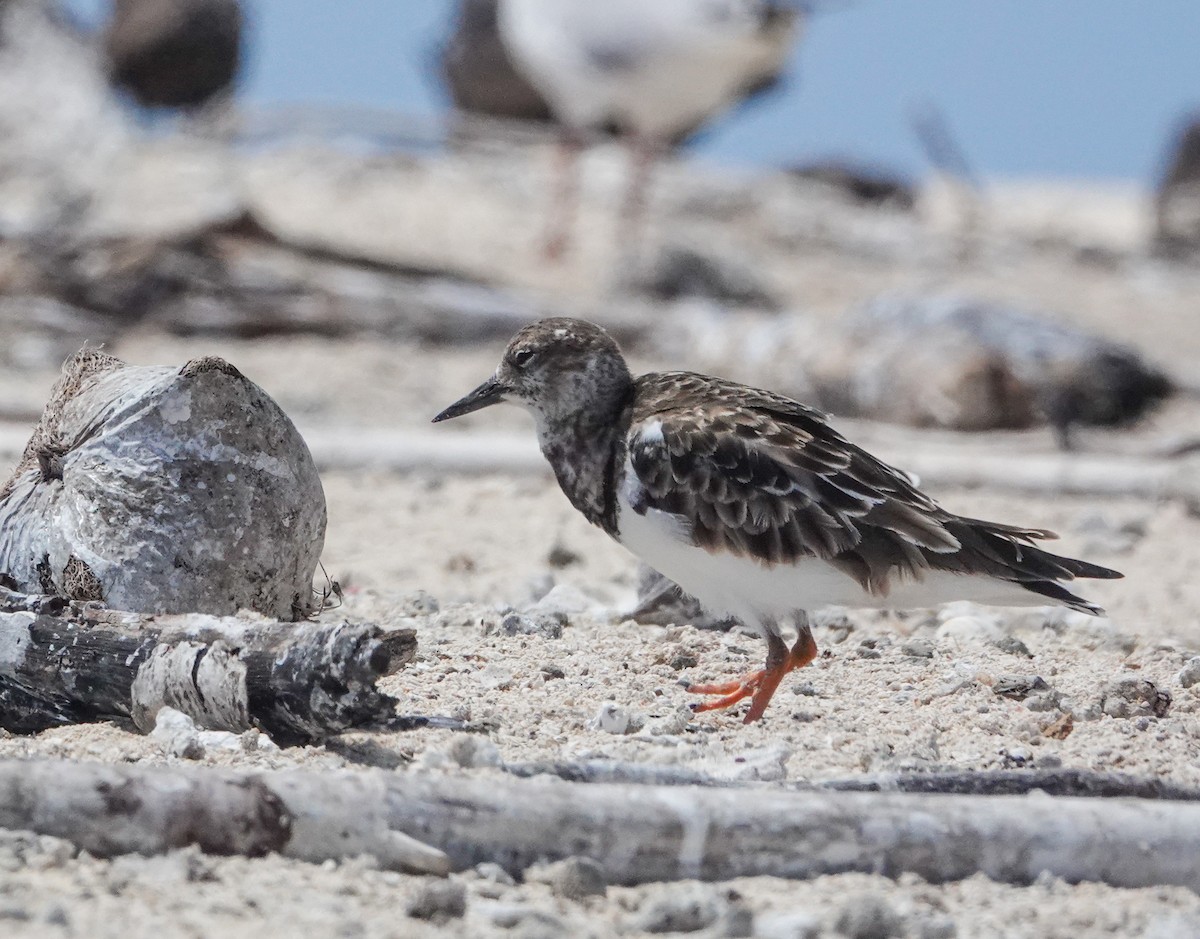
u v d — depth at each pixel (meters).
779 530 9.05
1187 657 11.05
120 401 9.16
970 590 9.04
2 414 18.61
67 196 30.36
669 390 9.76
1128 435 21.41
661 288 28.45
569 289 28.66
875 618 12.23
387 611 11.75
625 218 31.06
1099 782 7.77
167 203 31.42
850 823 7.05
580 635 11.12
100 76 34.72
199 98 36.66
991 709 9.62
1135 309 32.81
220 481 9.09
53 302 23.67
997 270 35.50
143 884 6.53
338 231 30.72
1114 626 12.23
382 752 8.16
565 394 9.88
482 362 24.00
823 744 8.95
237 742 8.10
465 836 6.89
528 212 34.28
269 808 6.86
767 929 6.34
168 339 23.81
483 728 8.84
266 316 24.22
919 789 7.72
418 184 35.34
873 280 33.06
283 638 8.21
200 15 35.78
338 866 6.86
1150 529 16.41
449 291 25.41
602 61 29.38
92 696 8.52
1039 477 18.25
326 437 18.25
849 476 9.11
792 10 28.56
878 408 21.44
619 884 6.93
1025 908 6.75
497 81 40.19
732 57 29.02
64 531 9.02
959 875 7.11
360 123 35.34
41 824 6.75
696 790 7.13
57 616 8.65
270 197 33.19
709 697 9.88
